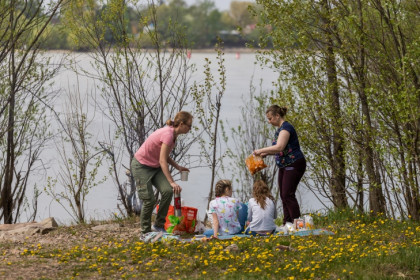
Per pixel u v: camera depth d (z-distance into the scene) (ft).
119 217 53.11
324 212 53.01
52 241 40.14
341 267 30.66
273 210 39.06
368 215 47.75
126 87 54.13
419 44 42.55
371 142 44.52
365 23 47.29
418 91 42.91
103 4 54.19
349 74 47.01
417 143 44.24
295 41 48.19
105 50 54.49
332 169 49.85
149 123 54.75
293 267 30.37
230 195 39.37
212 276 29.45
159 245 35.04
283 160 39.83
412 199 46.91
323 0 46.78
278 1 46.70
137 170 36.04
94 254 34.40
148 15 55.06
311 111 48.52
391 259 31.83
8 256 34.76
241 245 34.81
